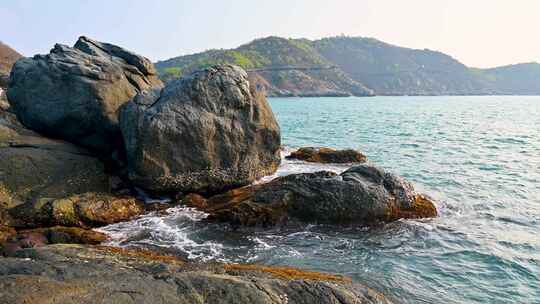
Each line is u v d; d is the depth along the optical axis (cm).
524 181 2341
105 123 1997
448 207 1816
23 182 1619
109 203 1612
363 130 5091
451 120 6700
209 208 1711
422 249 1395
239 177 1981
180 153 1800
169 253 1316
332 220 1598
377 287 1135
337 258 1313
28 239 1329
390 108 10869
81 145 2073
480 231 1557
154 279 849
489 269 1265
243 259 1289
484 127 5484
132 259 1109
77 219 1516
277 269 1109
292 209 1612
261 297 838
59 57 2152
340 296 914
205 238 1447
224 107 1952
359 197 1609
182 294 805
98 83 2044
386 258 1320
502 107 11431
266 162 2147
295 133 4791
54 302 716
